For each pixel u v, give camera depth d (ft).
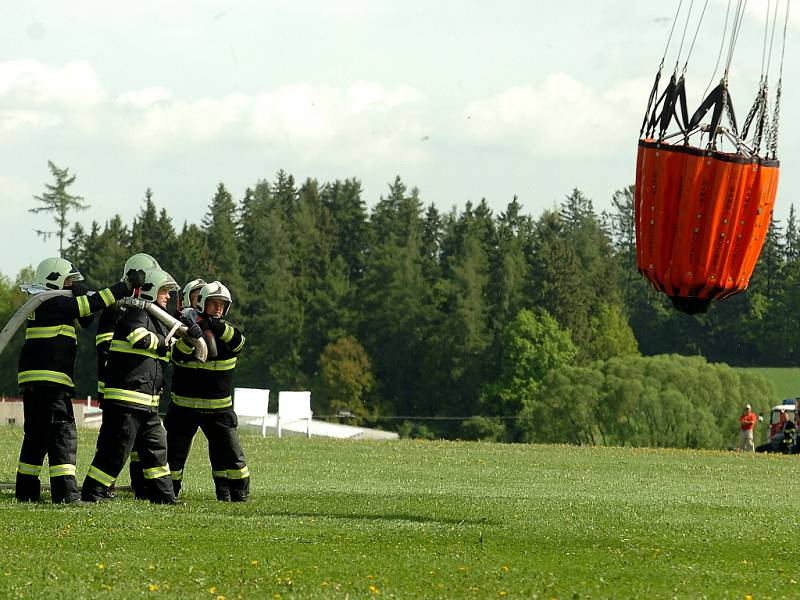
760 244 72.64
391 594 44.60
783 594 46.21
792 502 89.20
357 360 558.56
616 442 398.21
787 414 259.39
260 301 586.45
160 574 47.42
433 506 75.92
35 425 72.59
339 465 114.01
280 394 162.30
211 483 90.94
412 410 569.23
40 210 583.58
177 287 74.08
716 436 391.04
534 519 69.10
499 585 46.57
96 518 63.36
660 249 72.18
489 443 158.61
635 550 56.95
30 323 72.28
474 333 562.25
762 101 71.61
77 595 43.21
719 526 68.13
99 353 73.72
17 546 53.47
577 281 606.14
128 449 73.00
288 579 46.88
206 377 76.59
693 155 70.74
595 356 592.60
